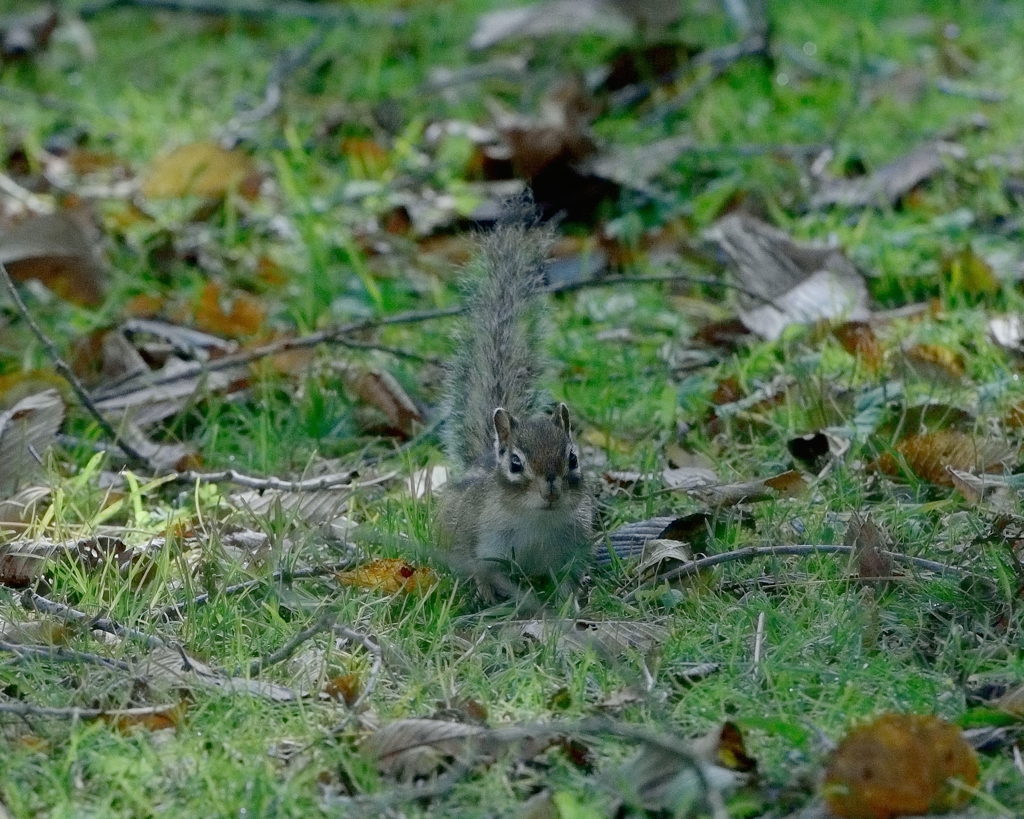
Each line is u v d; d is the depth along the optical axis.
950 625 7.95
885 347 12.01
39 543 9.18
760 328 12.61
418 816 6.45
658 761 6.53
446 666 7.86
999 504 9.38
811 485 9.77
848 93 17.66
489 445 10.29
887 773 6.30
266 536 9.38
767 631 8.02
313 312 13.59
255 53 20.39
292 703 7.40
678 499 10.03
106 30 21.83
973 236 14.33
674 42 18.67
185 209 15.86
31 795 6.59
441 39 20.48
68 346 13.03
